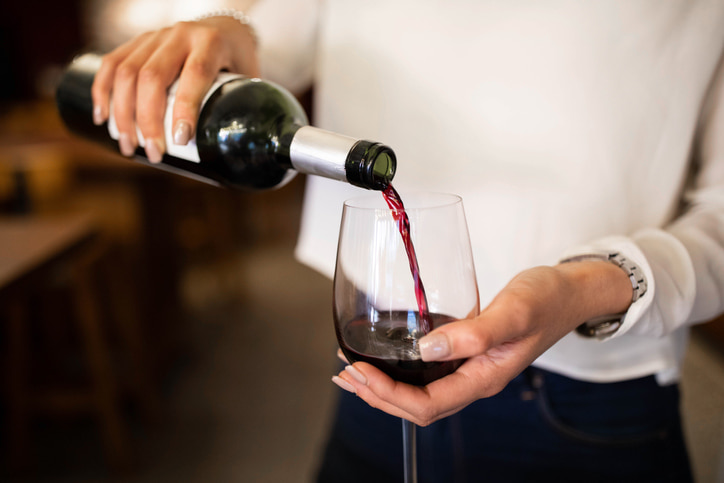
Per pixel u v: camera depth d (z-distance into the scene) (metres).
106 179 2.32
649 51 0.68
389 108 0.82
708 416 1.59
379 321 0.50
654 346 0.73
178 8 0.96
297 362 2.68
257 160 0.65
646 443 0.75
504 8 0.72
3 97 5.78
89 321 1.81
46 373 2.08
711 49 0.67
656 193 0.72
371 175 0.53
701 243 0.60
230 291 3.43
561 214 0.74
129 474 1.92
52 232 1.70
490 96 0.75
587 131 0.71
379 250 0.49
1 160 2.21
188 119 0.60
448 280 0.48
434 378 0.51
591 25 0.68
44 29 5.72
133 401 2.27
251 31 0.74
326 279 3.80
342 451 0.89
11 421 1.87
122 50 0.67
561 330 0.50
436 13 0.76
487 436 0.79
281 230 4.90
